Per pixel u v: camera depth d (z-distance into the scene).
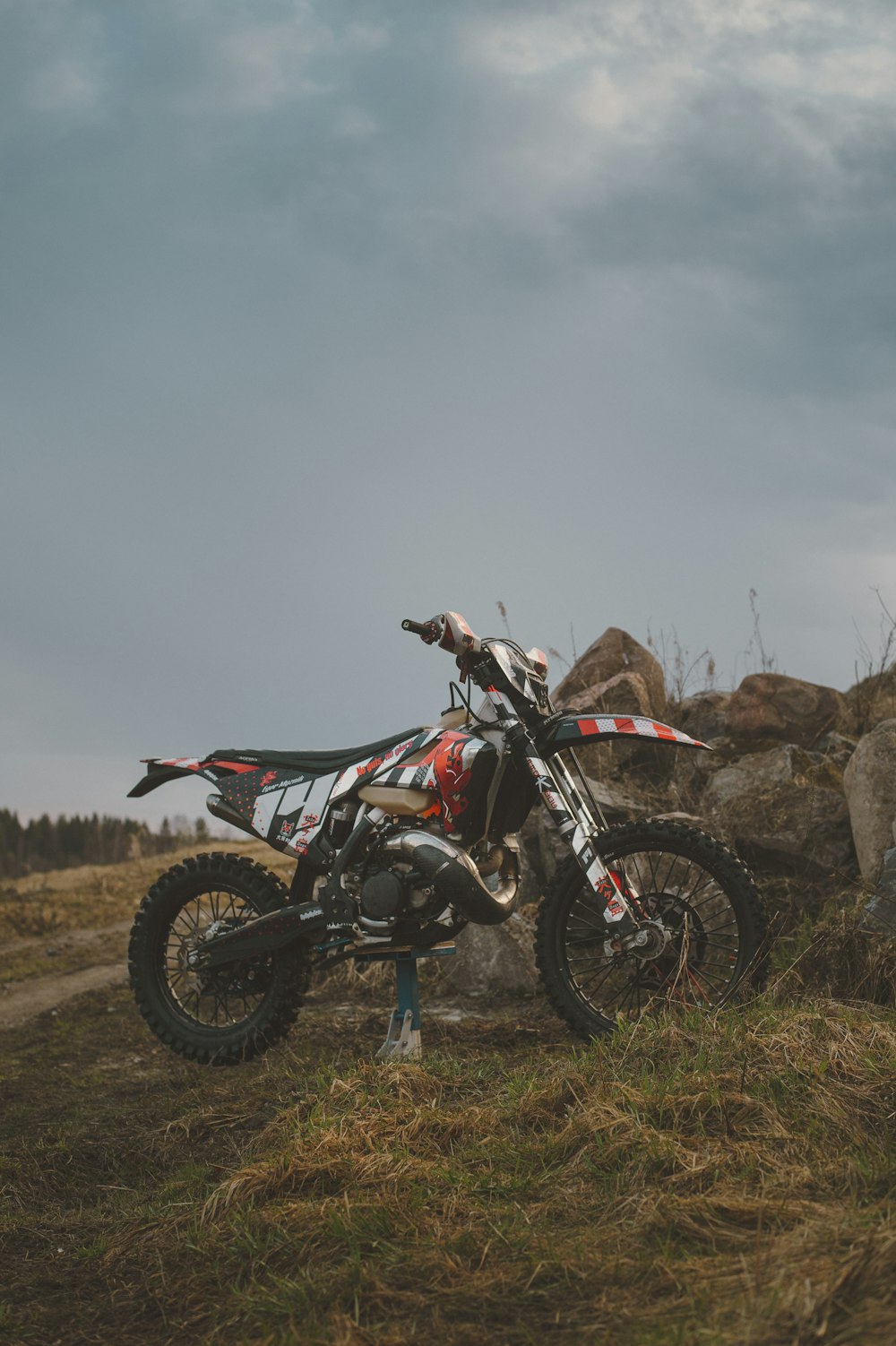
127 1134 4.05
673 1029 3.60
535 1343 2.04
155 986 4.74
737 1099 2.96
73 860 55.16
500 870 4.46
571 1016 4.28
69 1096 4.81
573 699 7.58
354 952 4.38
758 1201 2.43
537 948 4.38
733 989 4.07
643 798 6.99
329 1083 3.96
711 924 5.23
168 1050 5.55
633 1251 2.32
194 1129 3.93
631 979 4.25
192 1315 2.41
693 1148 2.77
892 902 4.56
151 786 4.95
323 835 4.43
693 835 4.22
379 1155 2.97
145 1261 2.75
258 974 4.59
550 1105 3.26
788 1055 3.21
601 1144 2.83
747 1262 2.15
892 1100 2.93
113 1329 2.42
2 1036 6.48
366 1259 2.44
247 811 4.58
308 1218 2.68
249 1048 4.53
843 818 5.96
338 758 4.54
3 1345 2.39
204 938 4.59
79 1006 7.06
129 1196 3.41
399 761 4.32
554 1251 2.36
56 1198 3.48
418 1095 3.60
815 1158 2.66
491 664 4.29
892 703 7.72
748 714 7.56
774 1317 1.88
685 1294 2.10
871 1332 1.77
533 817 6.68
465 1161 2.96
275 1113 3.93
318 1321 2.21
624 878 4.33
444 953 4.31
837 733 7.41
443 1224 2.58
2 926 12.42
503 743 4.25
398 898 4.13
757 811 6.18
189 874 4.72
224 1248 2.66
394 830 4.26
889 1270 1.95
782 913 5.35
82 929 12.17
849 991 4.27
